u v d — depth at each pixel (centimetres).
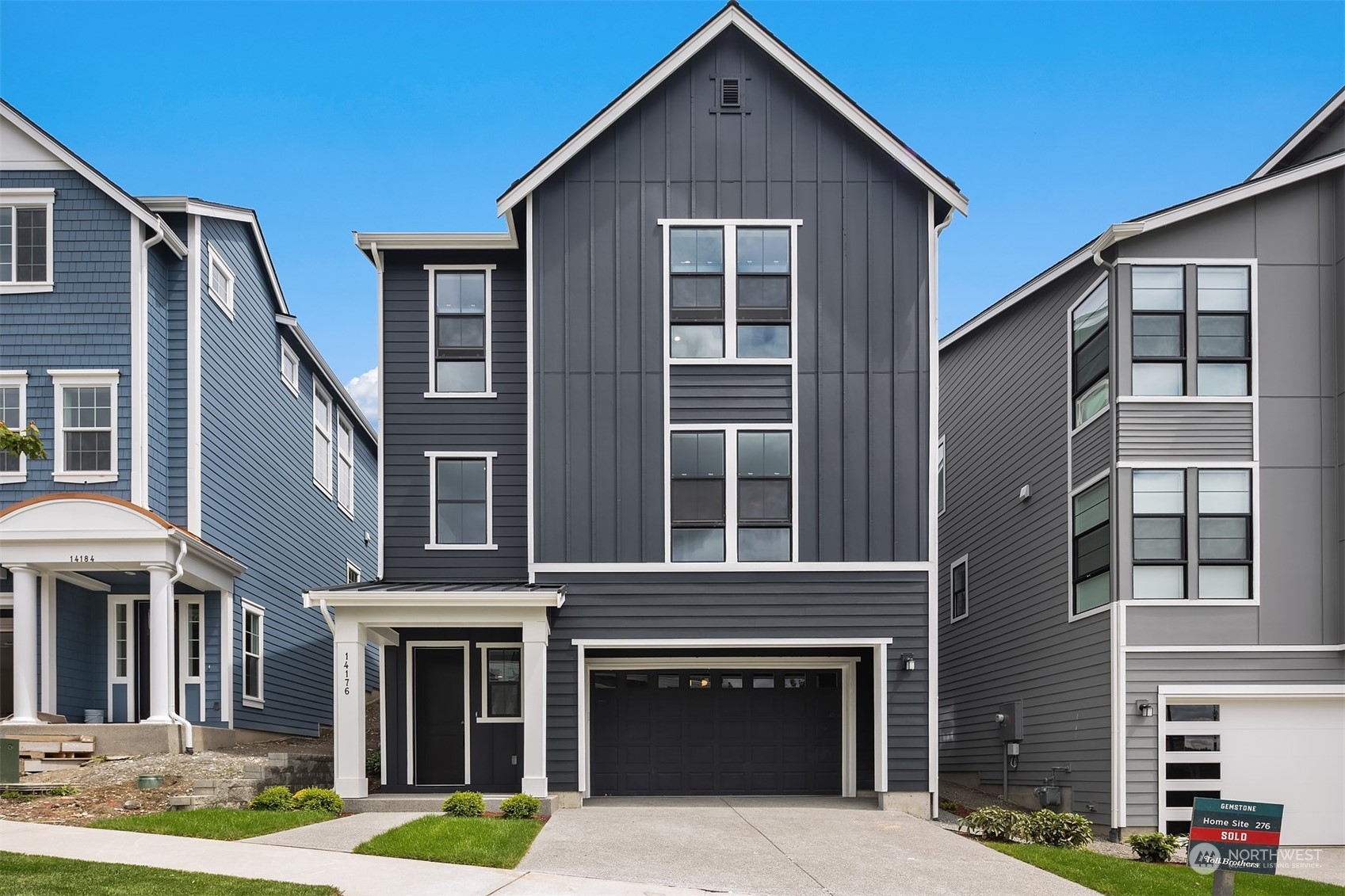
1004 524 2200
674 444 1752
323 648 2742
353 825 1380
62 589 1898
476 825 1360
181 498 1964
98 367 1894
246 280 2275
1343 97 1791
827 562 1725
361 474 3297
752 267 1775
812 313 1769
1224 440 1700
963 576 2455
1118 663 1662
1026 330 2112
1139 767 1648
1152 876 1272
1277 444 1703
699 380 1756
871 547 1730
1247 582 1683
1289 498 1695
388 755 1809
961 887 1184
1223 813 980
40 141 1922
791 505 1736
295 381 2605
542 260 1770
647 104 1797
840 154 1794
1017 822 1497
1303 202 1742
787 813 1636
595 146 1791
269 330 2417
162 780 1538
